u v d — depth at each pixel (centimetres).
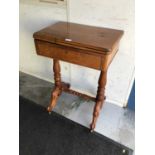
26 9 163
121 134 142
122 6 118
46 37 112
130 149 130
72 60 113
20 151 129
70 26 132
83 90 182
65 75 184
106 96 172
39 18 161
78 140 137
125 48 134
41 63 198
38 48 121
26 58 207
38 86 200
